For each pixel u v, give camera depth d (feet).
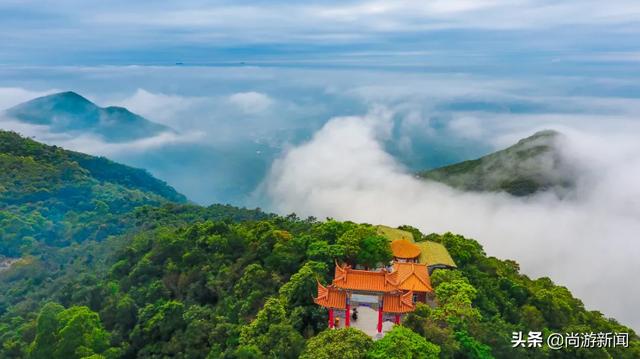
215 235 327.26
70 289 336.90
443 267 267.59
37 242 579.48
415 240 319.27
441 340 188.14
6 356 263.08
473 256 308.19
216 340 232.32
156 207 625.00
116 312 279.28
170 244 328.29
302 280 224.33
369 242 255.70
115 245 463.42
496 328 215.51
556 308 277.85
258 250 293.64
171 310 253.85
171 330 251.19
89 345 228.84
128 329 270.26
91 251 490.49
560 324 266.98
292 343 193.57
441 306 220.84
